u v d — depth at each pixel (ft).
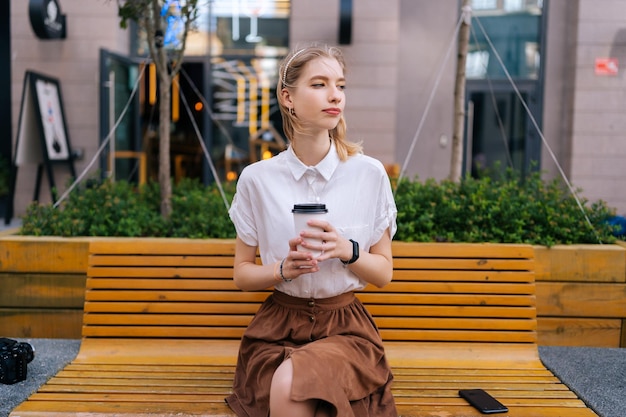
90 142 23.95
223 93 25.55
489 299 8.11
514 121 25.08
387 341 8.09
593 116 23.94
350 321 6.28
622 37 23.62
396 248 8.19
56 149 22.33
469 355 7.97
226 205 10.94
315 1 24.06
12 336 9.30
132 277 8.21
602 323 9.01
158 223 10.62
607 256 8.90
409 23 24.47
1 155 25.76
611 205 24.04
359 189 6.22
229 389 6.86
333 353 5.57
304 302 6.27
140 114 24.75
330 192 6.19
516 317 8.09
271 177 6.24
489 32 24.94
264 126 25.68
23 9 23.80
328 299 6.28
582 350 8.72
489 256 8.18
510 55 24.95
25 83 20.99
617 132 23.91
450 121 24.64
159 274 8.20
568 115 24.52
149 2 11.05
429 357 7.95
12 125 24.29
